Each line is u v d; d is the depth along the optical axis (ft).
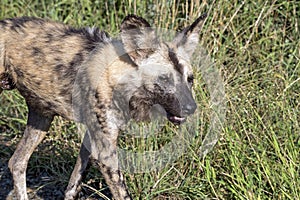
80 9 81.25
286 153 57.93
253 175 56.90
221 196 56.59
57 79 56.24
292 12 77.77
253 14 76.54
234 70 67.92
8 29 58.44
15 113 75.87
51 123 65.41
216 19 74.08
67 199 59.06
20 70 57.62
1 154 70.08
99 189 62.34
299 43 72.02
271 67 70.54
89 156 58.13
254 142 59.93
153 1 75.15
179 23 74.59
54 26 58.54
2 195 63.46
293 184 53.36
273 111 61.87
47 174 66.13
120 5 79.46
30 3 84.74
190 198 58.13
